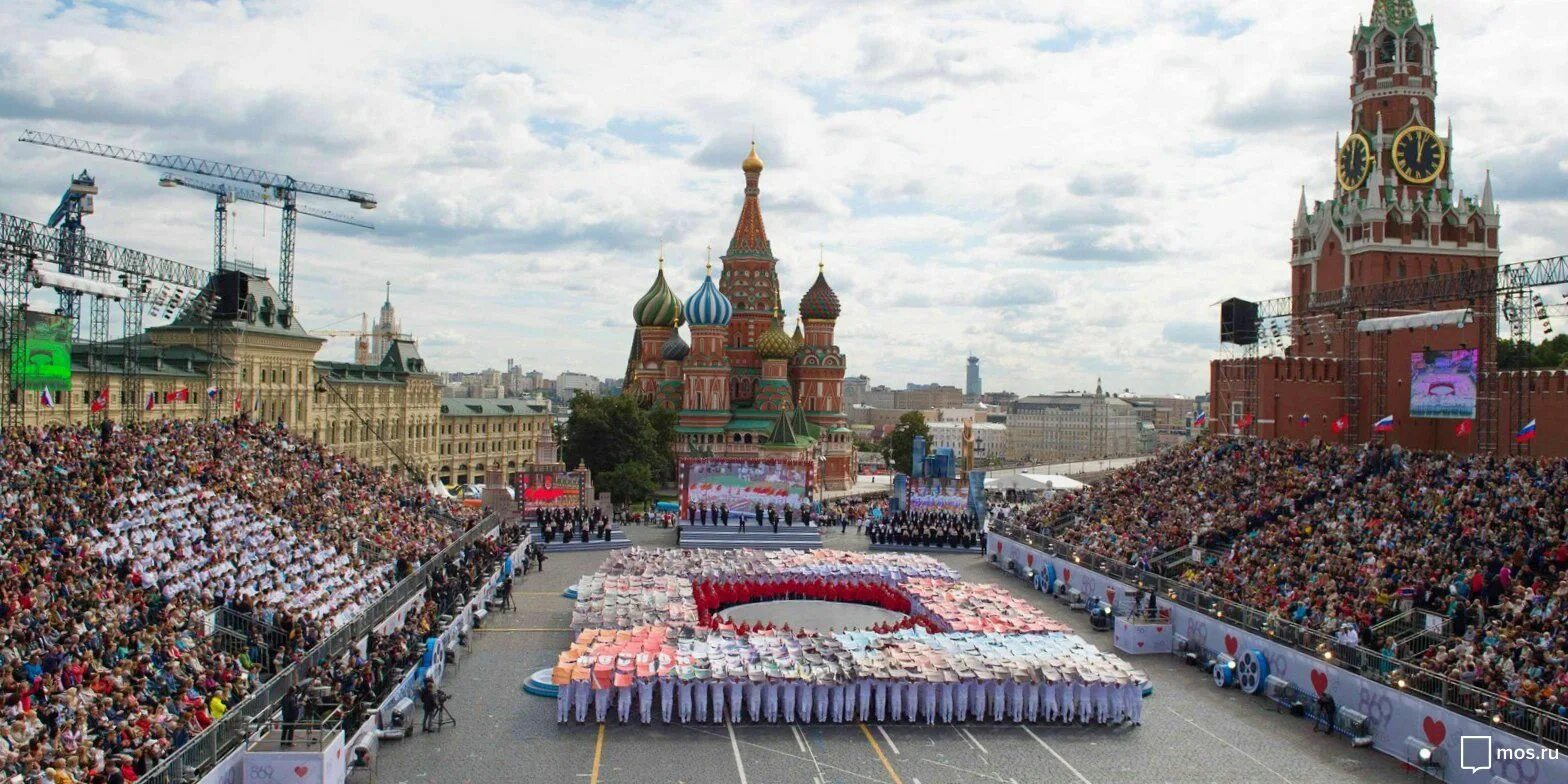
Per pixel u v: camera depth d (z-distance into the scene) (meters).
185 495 71.44
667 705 55.91
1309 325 118.44
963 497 133.75
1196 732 56.16
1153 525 94.25
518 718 56.66
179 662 48.19
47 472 64.88
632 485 161.12
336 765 45.06
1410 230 112.38
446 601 73.62
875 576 89.06
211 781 40.78
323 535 77.50
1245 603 68.94
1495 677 49.97
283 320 156.50
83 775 37.03
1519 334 77.62
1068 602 90.06
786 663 58.16
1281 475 90.81
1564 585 55.03
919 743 53.84
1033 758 51.94
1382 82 116.12
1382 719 53.50
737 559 92.25
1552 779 44.28
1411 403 92.94
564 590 92.88
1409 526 71.19
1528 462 74.75
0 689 39.34
